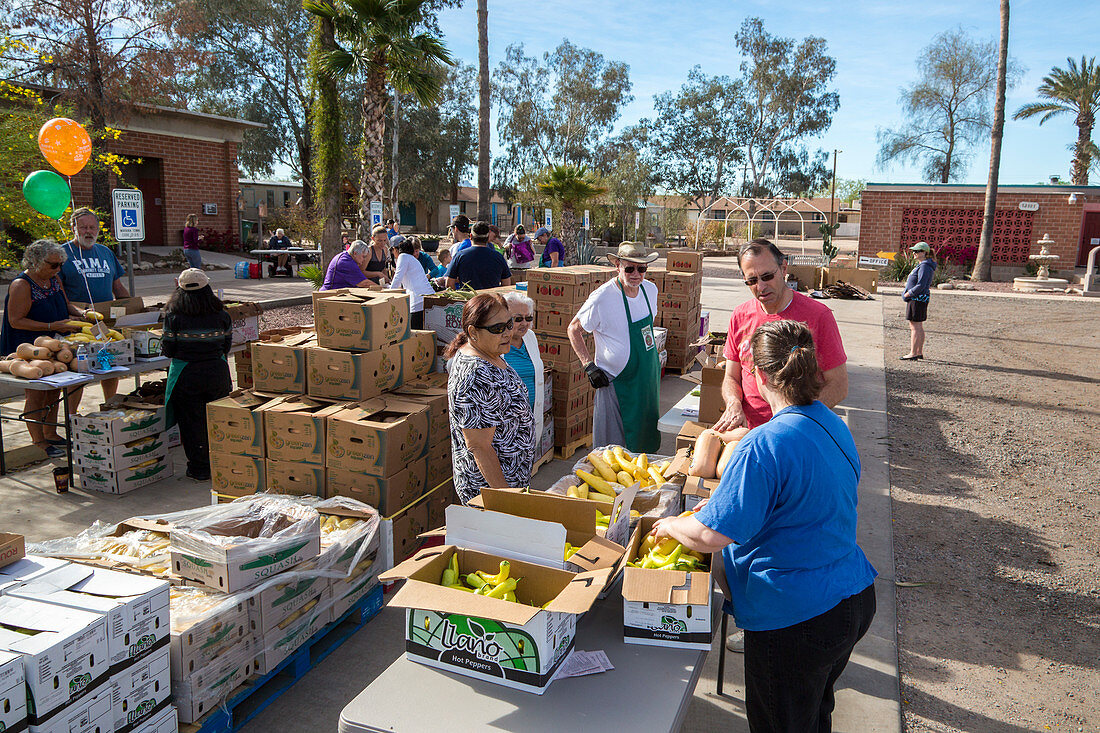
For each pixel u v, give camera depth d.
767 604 2.06
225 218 24.66
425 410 4.20
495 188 52.59
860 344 12.54
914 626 3.79
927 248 11.09
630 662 2.13
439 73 37.19
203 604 2.70
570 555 2.35
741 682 3.24
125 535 3.31
